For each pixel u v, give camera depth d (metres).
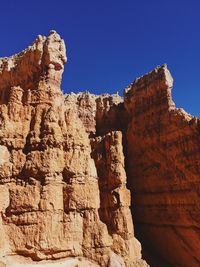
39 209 25.86
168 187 32.16
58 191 26.83
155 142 33.97
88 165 28.14
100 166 30.91
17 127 28.58
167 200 32.09
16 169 27.31
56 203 26.44
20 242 25.23
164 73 33.66
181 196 30.77
